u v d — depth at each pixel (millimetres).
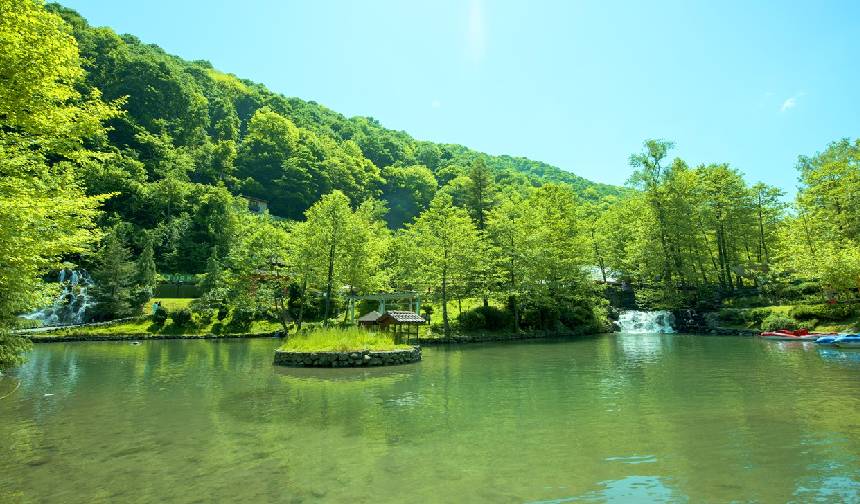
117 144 88188
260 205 99062
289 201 105500
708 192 49938
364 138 156250
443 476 7312
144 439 9602
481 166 65938
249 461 8133
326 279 43875
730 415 11188
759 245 54250
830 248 34438
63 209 13281
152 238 64312
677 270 46812
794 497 6320
